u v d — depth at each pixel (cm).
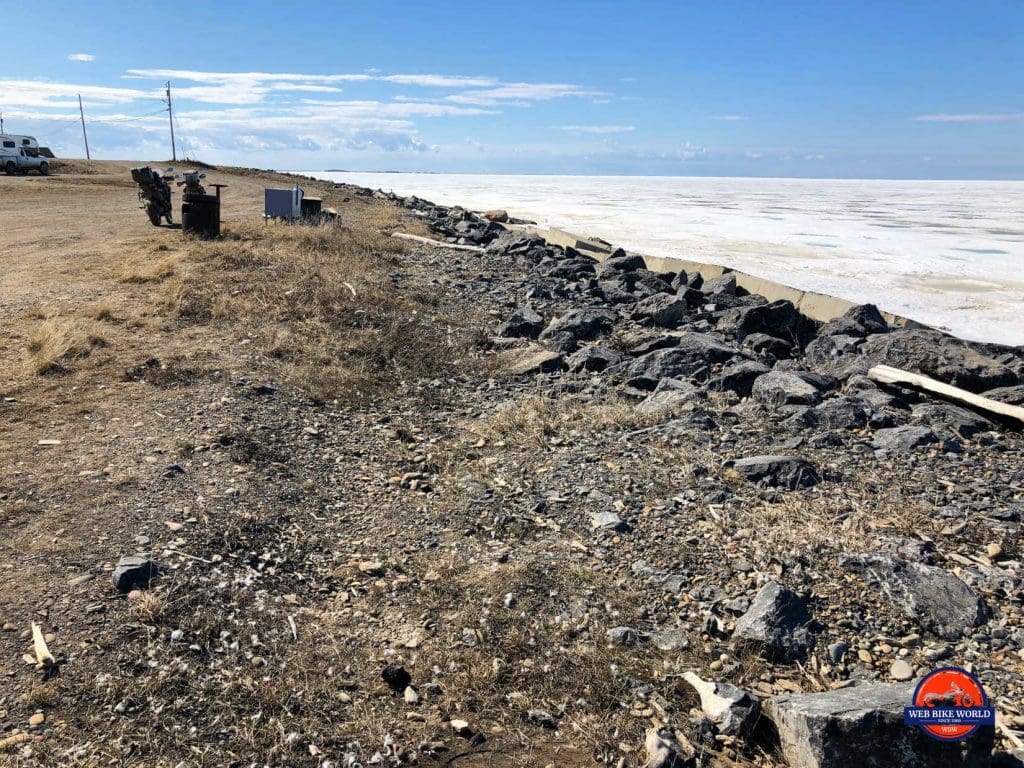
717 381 884
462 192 11538
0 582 401
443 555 491
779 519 529
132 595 400
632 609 434
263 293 1138
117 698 330
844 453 669
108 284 1207
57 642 360
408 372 903
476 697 359
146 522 478
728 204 9100
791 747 324
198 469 570
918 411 813
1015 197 15288
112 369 782
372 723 334
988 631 410
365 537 511
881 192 19088
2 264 1408
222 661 363
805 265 2902
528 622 417
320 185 5078
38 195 3275
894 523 526
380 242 1905
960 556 485
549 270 1817
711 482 593
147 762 299
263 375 811
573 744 332
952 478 618
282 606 416
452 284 1485
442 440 709
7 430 611
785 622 407
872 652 396
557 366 966
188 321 994
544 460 654
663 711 352
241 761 305
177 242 1617
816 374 967
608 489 588
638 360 959
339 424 727
